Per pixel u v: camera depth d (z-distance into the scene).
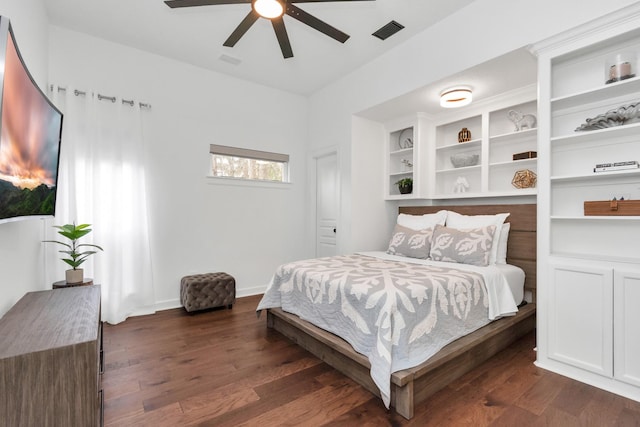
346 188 4.04
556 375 2.09
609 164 2.08
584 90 2.17
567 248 2.46
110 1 2.65
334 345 2.08
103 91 3.21
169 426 1.57
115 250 3.13
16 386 1.01
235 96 4.11
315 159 4.73
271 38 3.20
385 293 1.88
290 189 4.61
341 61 3.67
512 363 2.26
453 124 3.97
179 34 3.14
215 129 3.95
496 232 3.06
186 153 3.73
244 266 4.18
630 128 1.99
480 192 3.44
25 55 2.13
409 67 3.20
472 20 2.65
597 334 1.98
